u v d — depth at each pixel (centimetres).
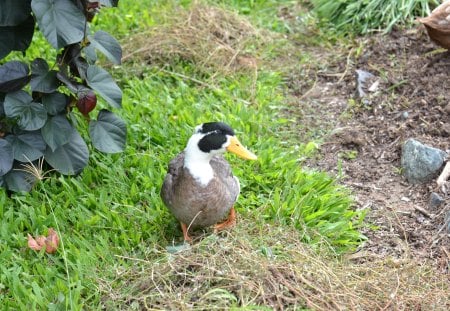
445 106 320
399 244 271
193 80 344
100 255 256
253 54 363
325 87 349
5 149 268
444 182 287
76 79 273
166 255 249
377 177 299
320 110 336
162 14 373
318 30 381
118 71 345
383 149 311
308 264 248
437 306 243
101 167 290
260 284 236
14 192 277
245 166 296
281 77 356
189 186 251
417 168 294
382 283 248
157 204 277
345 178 300
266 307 229
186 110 321
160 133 309
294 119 329
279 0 404
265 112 331
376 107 330
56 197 277
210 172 252
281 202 279
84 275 249
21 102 265
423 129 314
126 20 371
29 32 267
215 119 318
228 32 368
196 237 264
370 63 354
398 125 319
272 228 268
